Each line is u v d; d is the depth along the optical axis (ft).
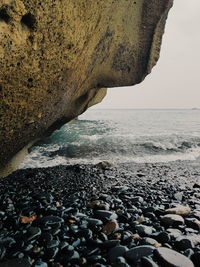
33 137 18.22
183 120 144.97
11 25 9.84
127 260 8.00
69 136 52.85
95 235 9.62
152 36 27.84
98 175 21.59
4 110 11.92
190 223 10.84
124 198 14.84
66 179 19.86
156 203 14.10
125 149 37.50
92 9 14.16
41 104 14.40
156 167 26.14
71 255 8.07
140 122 126.41
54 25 11.52
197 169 25.39
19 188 16.71
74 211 12.16
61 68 13.80
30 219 10.97
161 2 26.23
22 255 8.01
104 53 23.21
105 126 93.45
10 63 10.46
